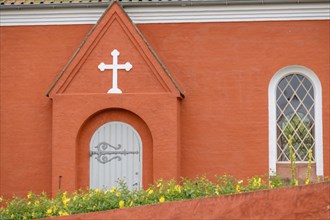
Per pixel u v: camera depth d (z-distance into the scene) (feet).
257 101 54.08
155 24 55.16
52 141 53.42
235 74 54.29
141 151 53.42
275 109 54.29
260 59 54.24
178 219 29.14
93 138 53.83
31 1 55.98
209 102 54.34
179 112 53.88
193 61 54.65
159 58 53.93
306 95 54.44
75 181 52.90
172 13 54.85
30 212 36.78
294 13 54.08
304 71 54.24
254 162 53.83
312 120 54.34
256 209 28.45
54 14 55.57
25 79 55.62
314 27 53.98
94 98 52.85
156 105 52.54
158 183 43.01
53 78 55.52
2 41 55.88
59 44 55.67
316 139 54.03
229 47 54.44
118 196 36.65
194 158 54.13
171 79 52.49
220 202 28.78
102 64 53.06
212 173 53.98
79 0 55.57
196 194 36.73
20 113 55.42
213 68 54.44
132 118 53.52
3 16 55.83
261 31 54.34
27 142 55.31
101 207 35.63
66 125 52.95
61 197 40.45
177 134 52.65
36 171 55.11
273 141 53.98
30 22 55.83
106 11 53.11
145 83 52.85
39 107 55.31
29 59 55.67
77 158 53.42
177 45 54.85
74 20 55.77
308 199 28.25
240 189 37.42
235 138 53.98
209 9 54.44
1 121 55.57
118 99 52.80
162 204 29.45
